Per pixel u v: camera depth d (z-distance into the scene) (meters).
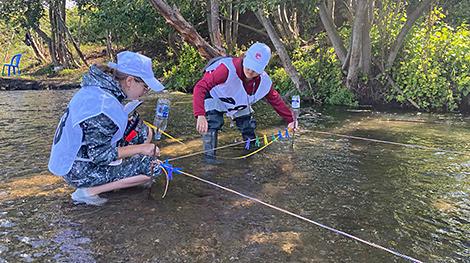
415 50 8.27
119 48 17.52
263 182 3.64
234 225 2.84
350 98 8.31
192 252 2.50
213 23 9.12
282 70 10.05
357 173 3.91
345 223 2.90
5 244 2.59
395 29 8.44
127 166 3.27
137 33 12.70
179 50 12.99
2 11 16.08
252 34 13.84
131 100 3.27
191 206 3.12
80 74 15.01
